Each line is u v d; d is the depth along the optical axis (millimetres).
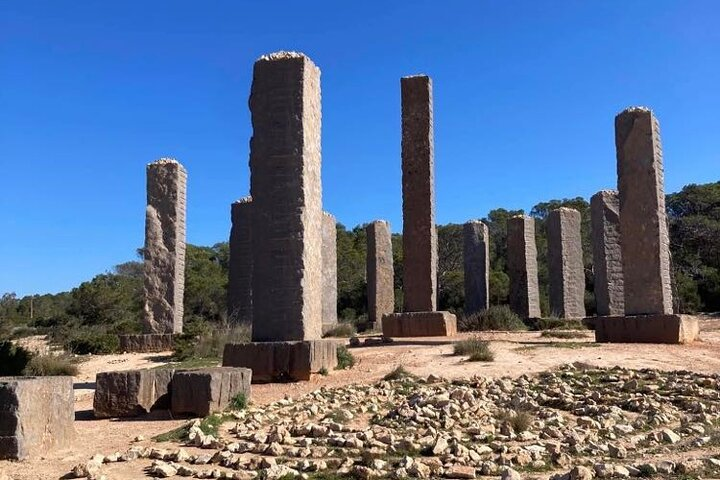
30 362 16391
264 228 13688
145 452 7598
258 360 12789
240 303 25578
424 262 20500
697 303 35219
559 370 12812
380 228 30594
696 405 9531
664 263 17328
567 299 29969
